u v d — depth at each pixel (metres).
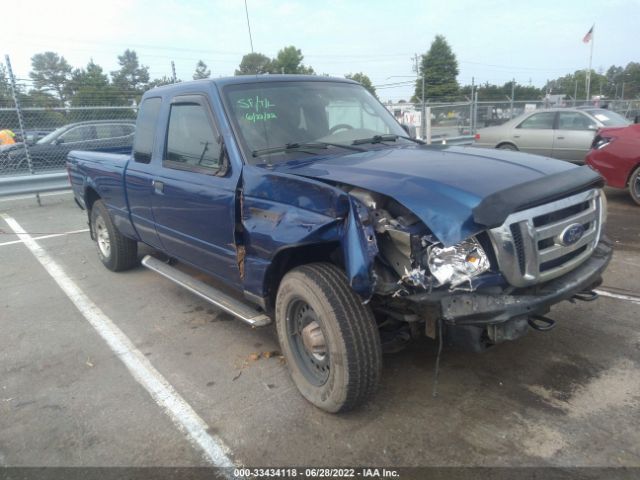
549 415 2.94
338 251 2.99
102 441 2.94
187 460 2.76
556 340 3.79
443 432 2.85
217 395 3.35
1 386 3.59
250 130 3.53
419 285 2.58
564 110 11.10
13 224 8.84
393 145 3.90
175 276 4.43
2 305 5.11
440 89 54.97
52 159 11.59
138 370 3.72
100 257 6.15
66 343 4.21
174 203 4.06
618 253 5.70
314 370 3.14
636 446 2.66
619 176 8.00
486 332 2.70
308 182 2.81
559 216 2.87
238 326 4.38
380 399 3.18
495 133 12.13
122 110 12.77
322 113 3.95
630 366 3.39
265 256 3.12
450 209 2.51
